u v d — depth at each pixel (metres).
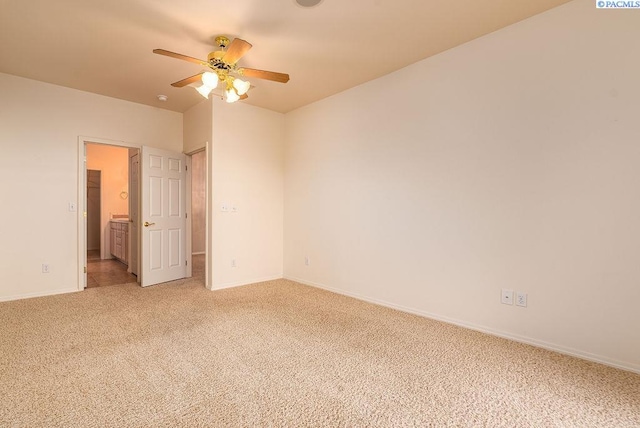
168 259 4.66
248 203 4.57
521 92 2.59
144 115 4.61
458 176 2.97
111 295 3.92
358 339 2.65
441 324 3.02
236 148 4.42
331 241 4.23
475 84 2.85
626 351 2.16
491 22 2.60
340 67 3.39
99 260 6.39
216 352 2.39
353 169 3.93
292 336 2.70
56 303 3.56
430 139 3.17
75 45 2.96
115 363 2.20
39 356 2.29
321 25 2.63
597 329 2.27
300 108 4.66
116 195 6.70
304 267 4.63
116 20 2.56
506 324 2.69
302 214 4.66
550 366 2.20
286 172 4.93
